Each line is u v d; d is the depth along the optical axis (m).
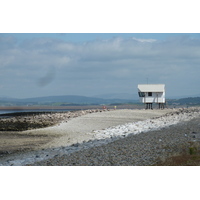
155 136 32.97
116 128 47.47
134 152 24.98
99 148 28.81
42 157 27.73
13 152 31.81
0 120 68.44
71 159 24.62
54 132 47.31
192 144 25.80
